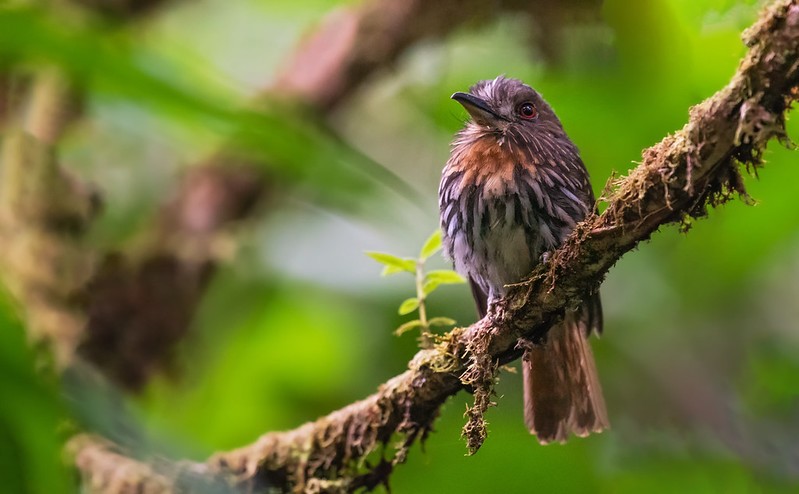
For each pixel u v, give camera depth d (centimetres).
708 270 1152
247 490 698
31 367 412
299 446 702
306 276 1059
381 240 1064
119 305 939
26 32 517
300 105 955
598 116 1078
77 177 945
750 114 473
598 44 1018
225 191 994
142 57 546
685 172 508
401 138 1130
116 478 673
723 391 1138
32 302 863
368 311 1080
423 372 659
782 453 1110
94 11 941
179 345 984
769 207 1090
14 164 902
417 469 991
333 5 1208
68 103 922
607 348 1135
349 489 688
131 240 981
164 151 1073
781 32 460
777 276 1178
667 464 1098
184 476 689
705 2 905
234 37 1208
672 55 1009
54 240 899
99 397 462
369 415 685
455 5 977
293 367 1105
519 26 1020
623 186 543
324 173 632
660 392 1121
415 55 1058
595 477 1058
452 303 1066
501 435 1014
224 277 1073
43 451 418
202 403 1063
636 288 1156
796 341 1155
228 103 576
